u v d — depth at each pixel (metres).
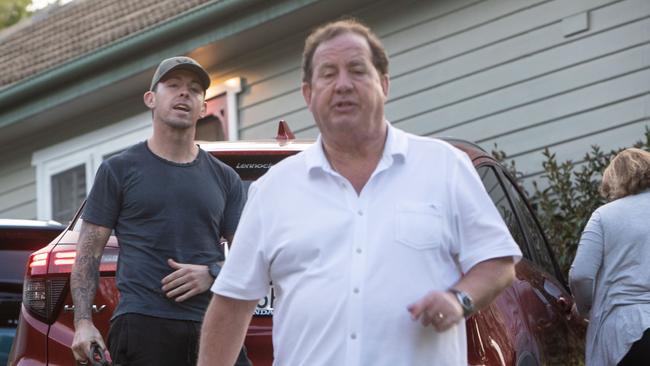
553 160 11.48
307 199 4.23
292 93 14.36
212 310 4.43
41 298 6.55
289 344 4.23
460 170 4.21
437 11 13.04
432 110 13.07
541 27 12.14
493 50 12.54
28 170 18.16
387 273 4.09
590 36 11.76
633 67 11.45
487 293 4.07
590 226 7.52
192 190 6.08
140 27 15.69
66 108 16.64
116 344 5.96
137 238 6.02
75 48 17.05
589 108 11.75
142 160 6.11
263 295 4.41
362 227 4.15
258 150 6.65
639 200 7.48
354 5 13.63
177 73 6.15
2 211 18.55
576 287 7.53
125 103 16.52
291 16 13.71
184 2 15.48
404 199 4.16
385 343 4.07
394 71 13.42
